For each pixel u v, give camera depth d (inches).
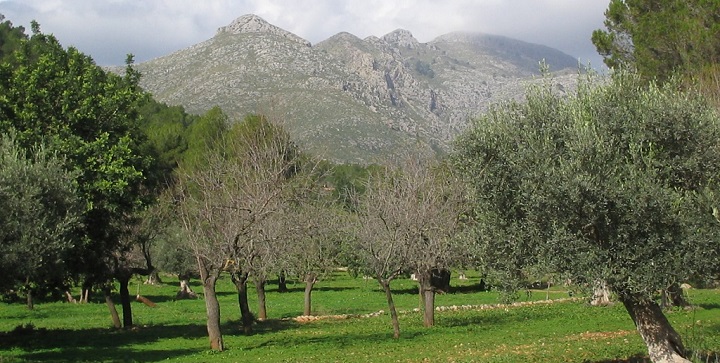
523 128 653.9
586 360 819.4
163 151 1968.5
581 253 566.6
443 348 1027.3
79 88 1220.5
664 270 561.6
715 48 1098.1
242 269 1279.5
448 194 1299.2
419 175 1386.6
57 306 2128.4
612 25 1366.9
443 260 1279.5
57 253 911.0
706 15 1143.0
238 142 1481.3
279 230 1225.4
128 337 1294.3
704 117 595.2
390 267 1257.4
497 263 653.9
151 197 1283.2
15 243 834.8
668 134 590.2
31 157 1058.7
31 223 860.0
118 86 1295.5
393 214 1208.2
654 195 548.1
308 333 1331.2
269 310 1948.8
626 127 595.2
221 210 1121.4
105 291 1455.5
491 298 2098.9
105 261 1337.4
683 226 561.0
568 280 579.5
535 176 589.9
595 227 581.6
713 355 780.6
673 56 1162.6
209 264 1123.3
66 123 1179.9
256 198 1112.8
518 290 655.8
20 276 878.4
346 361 932.0
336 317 1654.8
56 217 916.6
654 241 559.5
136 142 1306.6
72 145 1126.4
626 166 573.9
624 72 649.0
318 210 1489.9
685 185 595.8
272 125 1448.1
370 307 1999.3
